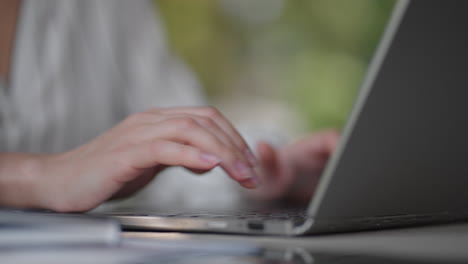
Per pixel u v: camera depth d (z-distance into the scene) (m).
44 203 0.67
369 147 0.42
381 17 3.73
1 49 1.29
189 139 0.62
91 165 0.65
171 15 3.68
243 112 3.67
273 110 3.69
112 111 1.56
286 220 0.42
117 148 0.65
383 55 0.39
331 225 0.43
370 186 0.44
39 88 1.32
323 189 0.42
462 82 0.46
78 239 0.30
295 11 3.74
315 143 1.08
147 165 0.62
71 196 0.65
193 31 3.71
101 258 0.27
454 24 0.42
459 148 0.50
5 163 0.73
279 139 1.42
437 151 0.48
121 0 1.64
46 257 0.27
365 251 0.34
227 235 0.45
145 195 1.31
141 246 0.31
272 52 3.75
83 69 1.48
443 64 0.44
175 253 0.29
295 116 3.67
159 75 1.62
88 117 1.47
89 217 0.32
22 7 1.33
